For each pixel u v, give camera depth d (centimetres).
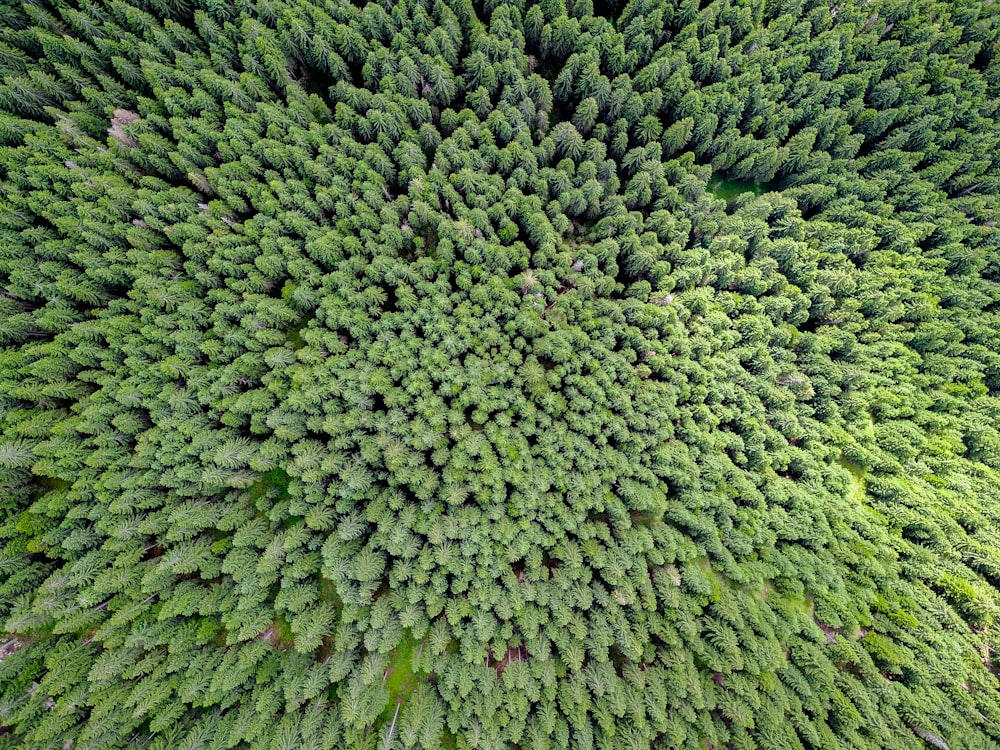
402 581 3609
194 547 3394
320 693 3428
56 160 4041
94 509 3353
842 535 4162
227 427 3750
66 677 3072
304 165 4194
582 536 3750
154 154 4144
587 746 3306
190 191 4234
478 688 3431
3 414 3450
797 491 4231
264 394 3753
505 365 4097
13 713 2998
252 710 3228
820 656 3738
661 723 3425
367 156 4341
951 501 4306
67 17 4234
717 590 3797
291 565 3431
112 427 3578
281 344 4038
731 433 4359
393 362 3947
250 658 3266
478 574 3566
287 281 4144
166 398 3578
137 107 4381
